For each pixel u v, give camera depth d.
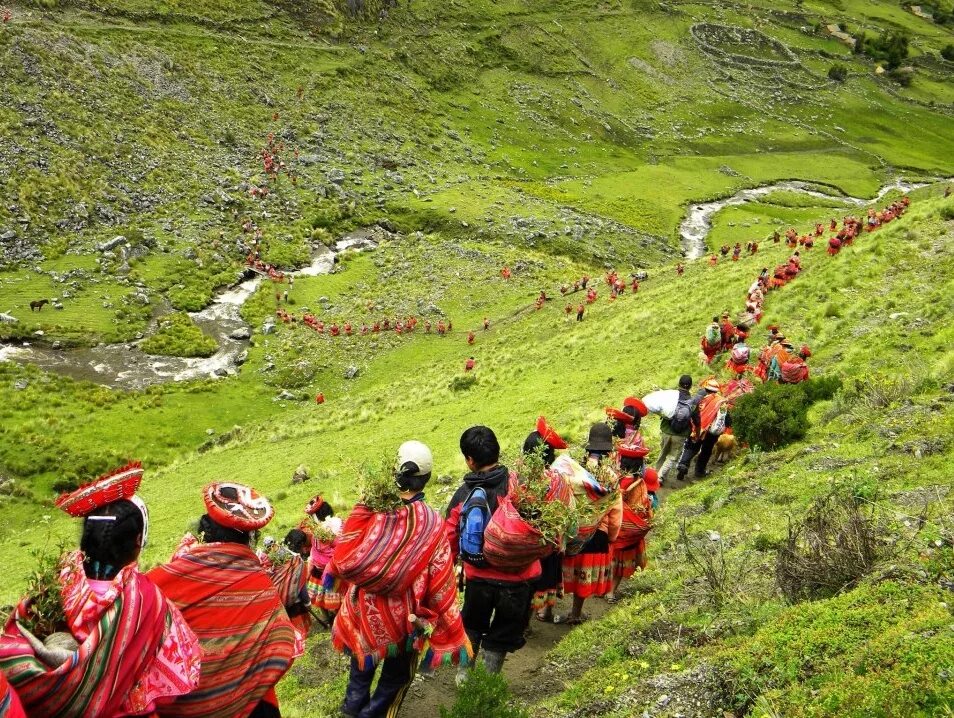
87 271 82.88
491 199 118.44
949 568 6.75
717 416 15.48
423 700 8.33
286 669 5.22
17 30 114.12
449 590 6.26
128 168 101.06
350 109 140.25
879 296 27.92
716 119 185.38
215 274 88.12
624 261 105.62
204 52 135.75
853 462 11.93
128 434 57.41
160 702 4.49
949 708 4.79
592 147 160.62
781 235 82.75
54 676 3.94
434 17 185.25
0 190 88.69
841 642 6.14
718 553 9.91
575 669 8.24
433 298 84.31
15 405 59.34
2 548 36.06
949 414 12.11
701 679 6.62
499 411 34.22
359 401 53.25
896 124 199.50
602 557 9.38
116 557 4.44
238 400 64.88
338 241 101.94
